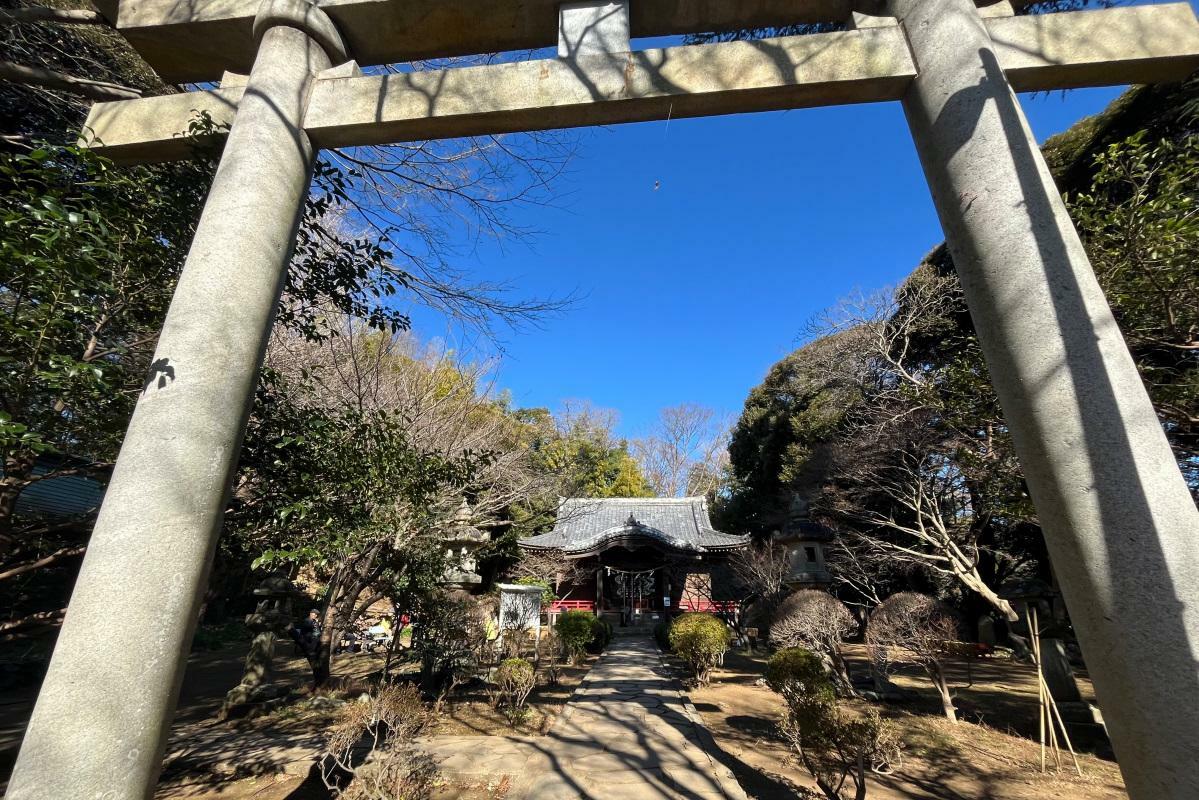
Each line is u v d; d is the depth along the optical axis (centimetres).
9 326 236
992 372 235
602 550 1991
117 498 212
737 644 1504
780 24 343
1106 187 566
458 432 902
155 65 354
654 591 2238
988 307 235
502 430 1174
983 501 1085
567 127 311
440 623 755
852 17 309
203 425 227
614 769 481
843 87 290
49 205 225
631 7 331
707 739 584
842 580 1352
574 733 601
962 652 754
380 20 329
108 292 277
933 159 270
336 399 706
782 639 844
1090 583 190
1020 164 242
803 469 1625
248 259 256
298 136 295
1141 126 634
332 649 729
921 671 1072
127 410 318
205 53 343
